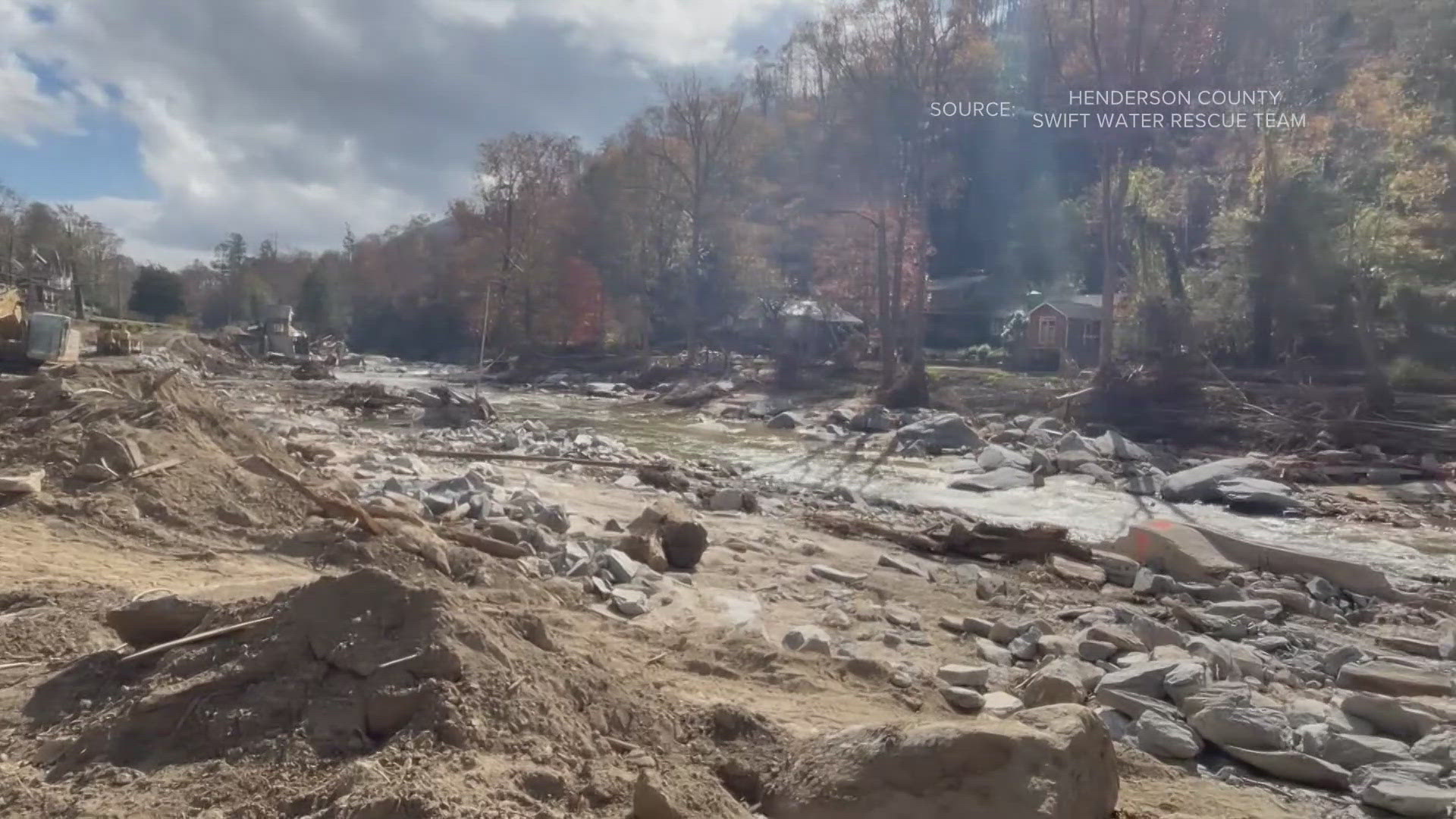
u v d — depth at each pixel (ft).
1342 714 31.14
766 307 208.95
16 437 44.55
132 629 22.62
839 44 174.19
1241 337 150.41
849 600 43.11
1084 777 19.36
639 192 240.32
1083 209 224.94
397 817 15.98
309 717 18.90
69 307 225.76
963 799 18.21
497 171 257.14
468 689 19.44
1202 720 29.19
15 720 20.42
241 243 426.51
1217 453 109.70
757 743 21.98
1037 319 188.85
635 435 121.29
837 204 187.83
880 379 165.58
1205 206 190.39
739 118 230.48
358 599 20.83
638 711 21.89
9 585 29.01
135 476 40.68
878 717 27.04
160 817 16.69
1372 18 153.38
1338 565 52.85
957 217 266.16
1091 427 121.29
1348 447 104.99
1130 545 55.26
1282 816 24.53
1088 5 152.15
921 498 80.74
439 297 316.81
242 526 39.22
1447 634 42.01
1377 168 136.98
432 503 49.98
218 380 170.50
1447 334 134.41
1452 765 27.35
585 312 250.78
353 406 128.98
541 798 17.80
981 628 39.75
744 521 60.44
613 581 40.93
